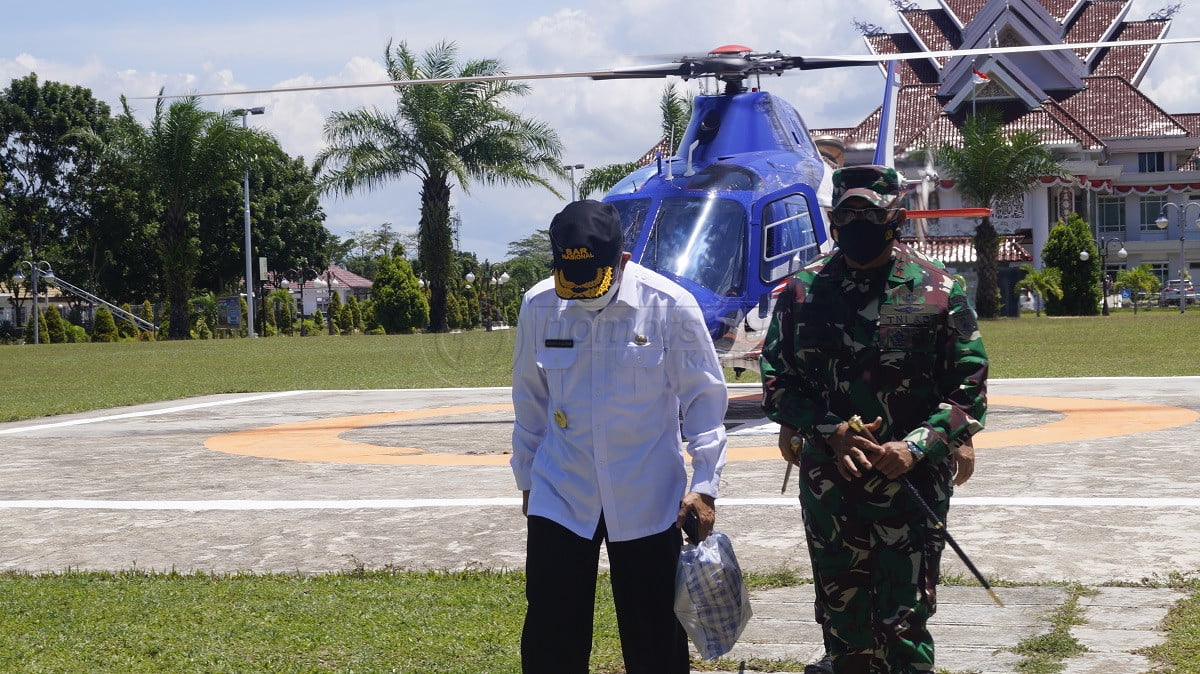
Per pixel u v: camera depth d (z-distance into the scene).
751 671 4.29
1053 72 64.38
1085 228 46.16
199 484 9.05
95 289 60.44
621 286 3.62
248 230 50.56
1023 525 6.58
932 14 65.81
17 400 17.88
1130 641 4.44
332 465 9.93
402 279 48.53
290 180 66.12
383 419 13.85
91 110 60.59
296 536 6.93
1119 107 63.38
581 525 3.58
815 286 3.61
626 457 3.56
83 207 60.41
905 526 3.45
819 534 3.56
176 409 15.89
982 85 52.22
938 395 3.52
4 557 6.59
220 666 4.36
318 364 25.05
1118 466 8.54
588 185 41.72
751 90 13.05
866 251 3.45
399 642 4.62
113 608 5.18
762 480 8.38
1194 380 15.44
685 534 3.86
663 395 3.62
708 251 11.65
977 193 42.69
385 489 8.55
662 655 3.61
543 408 3.80
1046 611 4.87
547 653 3.58
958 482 3.62
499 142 40.69
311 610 5.10
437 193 40.88
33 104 58.84
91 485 9.16
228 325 57.12
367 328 49.25
